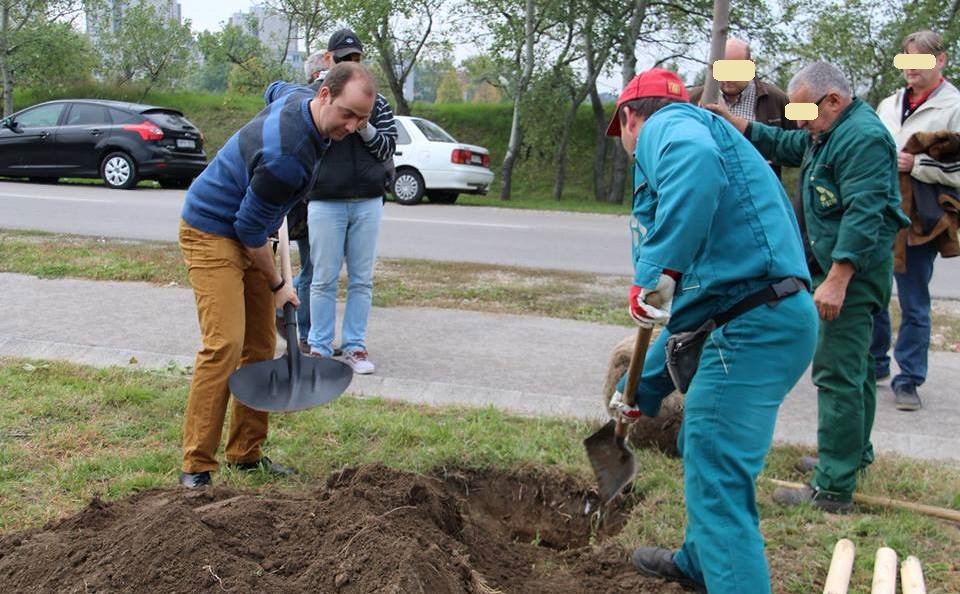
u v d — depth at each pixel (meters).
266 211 3.58
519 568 3.48
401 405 5.07
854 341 3.87
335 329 6.26
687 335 2.95
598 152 21.47
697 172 2.69
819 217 4.00
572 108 21.16
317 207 5.54
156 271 8.47
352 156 5.49
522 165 23.67
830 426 3.90
